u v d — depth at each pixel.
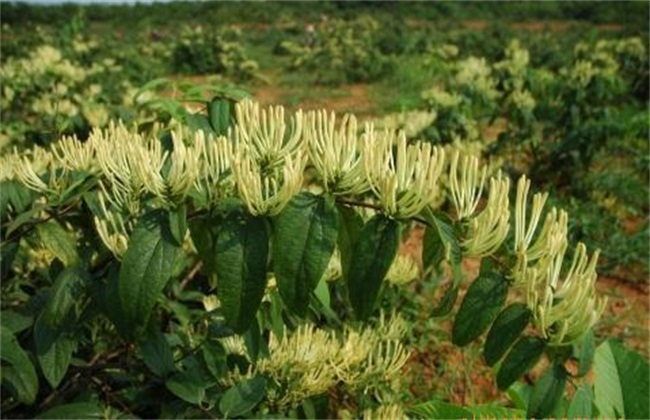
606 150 6.27
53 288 1.33
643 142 6.29
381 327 2.23
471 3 34.06
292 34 26.95
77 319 1.39
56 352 1.39
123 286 1.13
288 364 1.74
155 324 1.54
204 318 1.65
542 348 1.12
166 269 1.13
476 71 6.48
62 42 14.30
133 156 1.21
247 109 1.25
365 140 1.11
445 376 3.03
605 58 8.41
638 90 8.73
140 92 1.89
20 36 21.09
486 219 1.10
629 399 1.71
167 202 1.16
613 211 5.06
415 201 1.07
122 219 1.28
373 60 14.78
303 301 1.08
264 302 1.61
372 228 1.10
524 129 5.84
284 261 1.08
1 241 1.56
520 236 1.14
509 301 3.36
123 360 1.81
